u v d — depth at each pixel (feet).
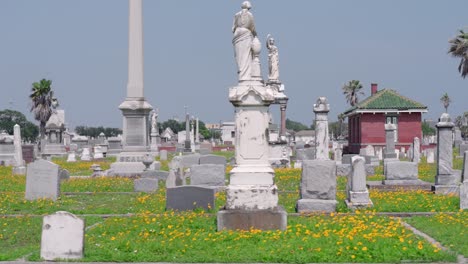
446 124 86.17
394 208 67.15
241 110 52.80
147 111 134.72
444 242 46.75
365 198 68.39
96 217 64.44
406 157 202.08
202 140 491.72
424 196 78.95
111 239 49.06
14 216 66.23
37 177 80.94
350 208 67.41
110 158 214.48
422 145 242.99
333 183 67.31
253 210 51.16
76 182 106.42
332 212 65.21
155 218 59.26
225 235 48.29
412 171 95.96
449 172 85.61
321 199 67.36
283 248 43.16
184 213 63.62
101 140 360.28
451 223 56.49
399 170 96.02
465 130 450.71
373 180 109.19
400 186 94.89
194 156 131.85
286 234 48.88
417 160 147.95
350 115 263.70
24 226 58.90
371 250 42.19
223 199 77.77
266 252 42.09
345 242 44.70
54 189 80.74
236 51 54.49
